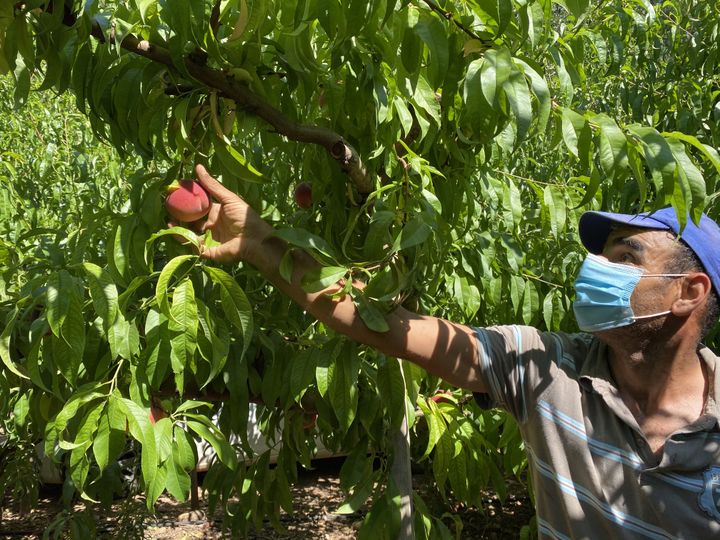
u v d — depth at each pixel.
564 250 2.64
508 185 2.41
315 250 1.28
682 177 1.12
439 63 1.19
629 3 3.33
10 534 4.64
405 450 1.73
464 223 2.08
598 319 1.25
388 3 1.08
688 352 1.22
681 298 1.21
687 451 1.16
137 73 1.35
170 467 1.29
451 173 1.70
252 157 1.99
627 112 3.86
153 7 1.27
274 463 5.02
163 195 1.34
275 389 1.70
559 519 1.31
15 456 3.35
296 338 1.77
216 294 1.58
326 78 1.45
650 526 1.19
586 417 1.28
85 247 1.46
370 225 1.36
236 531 2.22
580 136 1.17
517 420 1.39
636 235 1.24
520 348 1.38
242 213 1.30
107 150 4.65
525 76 1.20
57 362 1.22
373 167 1.55
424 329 1.37
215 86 1.29
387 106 1.39
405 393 1.70
